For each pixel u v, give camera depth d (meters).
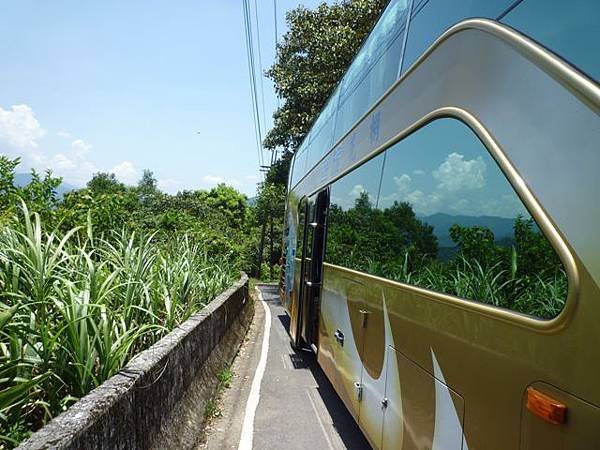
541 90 2.10
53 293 3.90
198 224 17.09
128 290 4.73
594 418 1.68
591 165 1.79
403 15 4.23
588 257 1.75
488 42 2.58
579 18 2.02
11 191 7.88
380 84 4.70
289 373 7.53
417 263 3.37
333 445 4.86
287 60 18.91
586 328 1.74
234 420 5.45
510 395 2.17
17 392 2.67
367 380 4.39
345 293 5.41
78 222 7.73
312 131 9.48
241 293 11.16
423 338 3.17
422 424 3.11
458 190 2.82
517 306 2.18
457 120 2.87
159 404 3.90
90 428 2.64
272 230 31.72
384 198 4.21
